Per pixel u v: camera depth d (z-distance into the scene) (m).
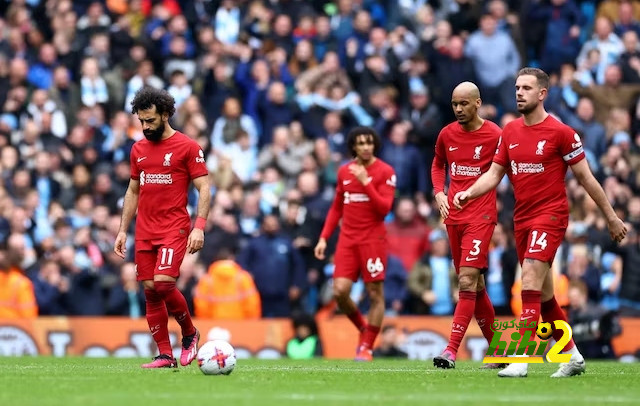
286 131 69.50
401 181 67.44
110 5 80.25
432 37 72.69
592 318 56.28
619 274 61.50
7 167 69.88
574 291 56.66
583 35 78.56
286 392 27.53
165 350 36.66
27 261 62.94
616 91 72.38
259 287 60.94
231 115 71.25
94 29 77.62
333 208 49.69
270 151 69.50
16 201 67.06
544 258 33.34
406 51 72.50
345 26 76.38
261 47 75.81
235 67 73.94
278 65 73.88
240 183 67.00
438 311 60.28
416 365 42.44
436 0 78.44
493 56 71.38
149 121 35.38
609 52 74.56
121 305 61.47
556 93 71.44
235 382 30.27
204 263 61.62
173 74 72.94
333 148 69.56
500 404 25.05
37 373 34.03
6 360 46.22
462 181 39.16
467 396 26.83
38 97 72.31
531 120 34.06
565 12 75.56
